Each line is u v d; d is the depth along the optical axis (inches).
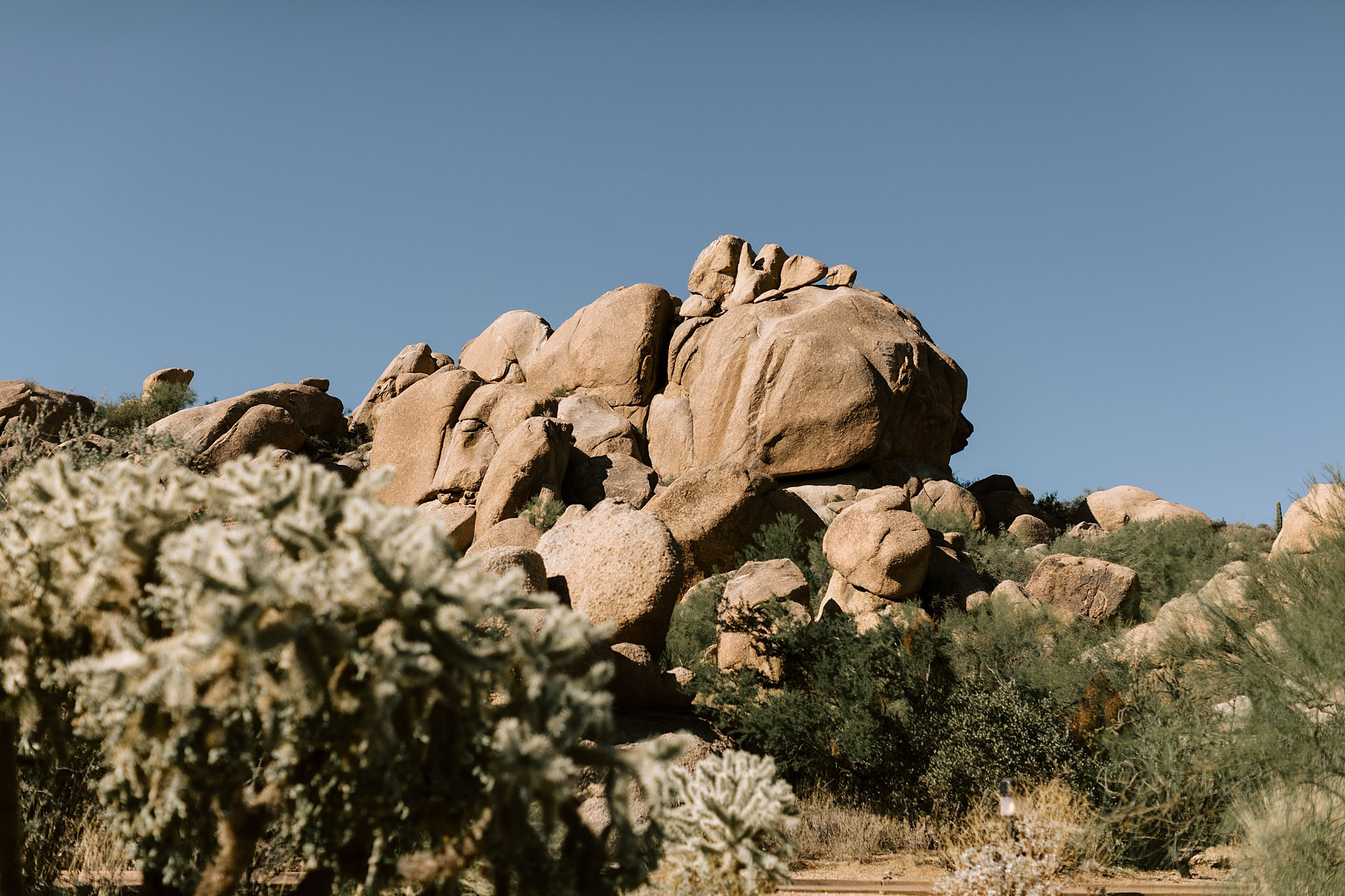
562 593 421.4
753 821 199.5
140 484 132.0
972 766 358.9
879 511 673.6
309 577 112.7
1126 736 349.7
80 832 218.8
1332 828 249.0
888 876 299.3
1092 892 275.6
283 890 191.8
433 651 118.0
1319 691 271.6
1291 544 355.9
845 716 383.2
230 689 115.6
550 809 123.8
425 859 128.8
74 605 131.0
